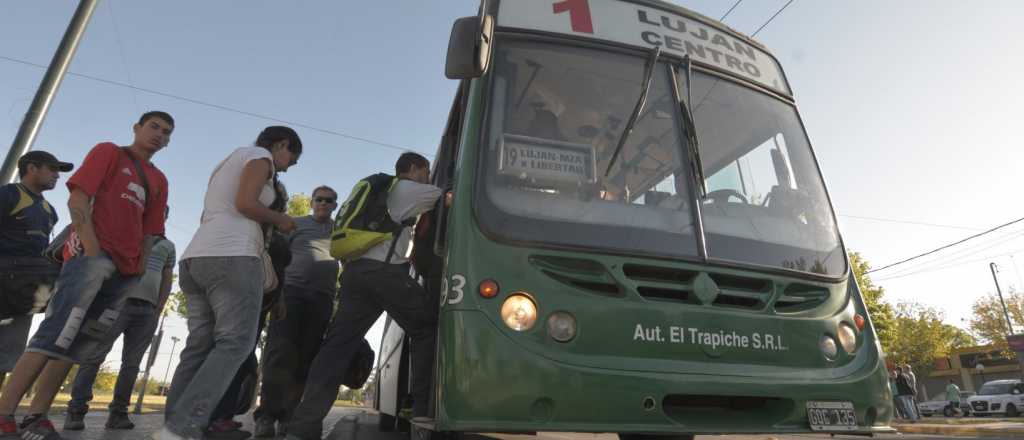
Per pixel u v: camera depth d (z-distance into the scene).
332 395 3.34
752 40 4.18
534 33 3.44
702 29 3.92
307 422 3.25
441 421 2.42
